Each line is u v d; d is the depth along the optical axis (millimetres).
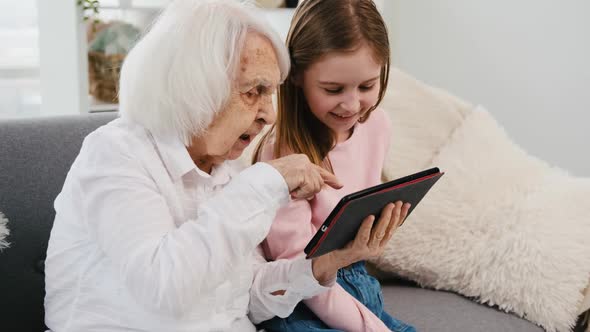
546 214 1673
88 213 1026
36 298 1374
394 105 1852
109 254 1016
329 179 1147
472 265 1674
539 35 2826
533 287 1605
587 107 2729
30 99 2797
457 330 1522
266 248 1372
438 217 1719
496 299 1642
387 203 1104
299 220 1331
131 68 1073
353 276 1418
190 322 1076
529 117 2914
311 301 1311
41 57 2646
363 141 1510
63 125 1474
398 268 1737
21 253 1354
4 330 1341
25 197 1366
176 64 1032
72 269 1096
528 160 1836
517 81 2922
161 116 1055
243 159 1518
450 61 3113
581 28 2699
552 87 2820
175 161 1079
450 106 1900
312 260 1227
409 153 1808
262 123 1132
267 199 1047
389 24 3236
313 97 1291
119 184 1017
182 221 1090
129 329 1062
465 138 1829
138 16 2854
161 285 971
